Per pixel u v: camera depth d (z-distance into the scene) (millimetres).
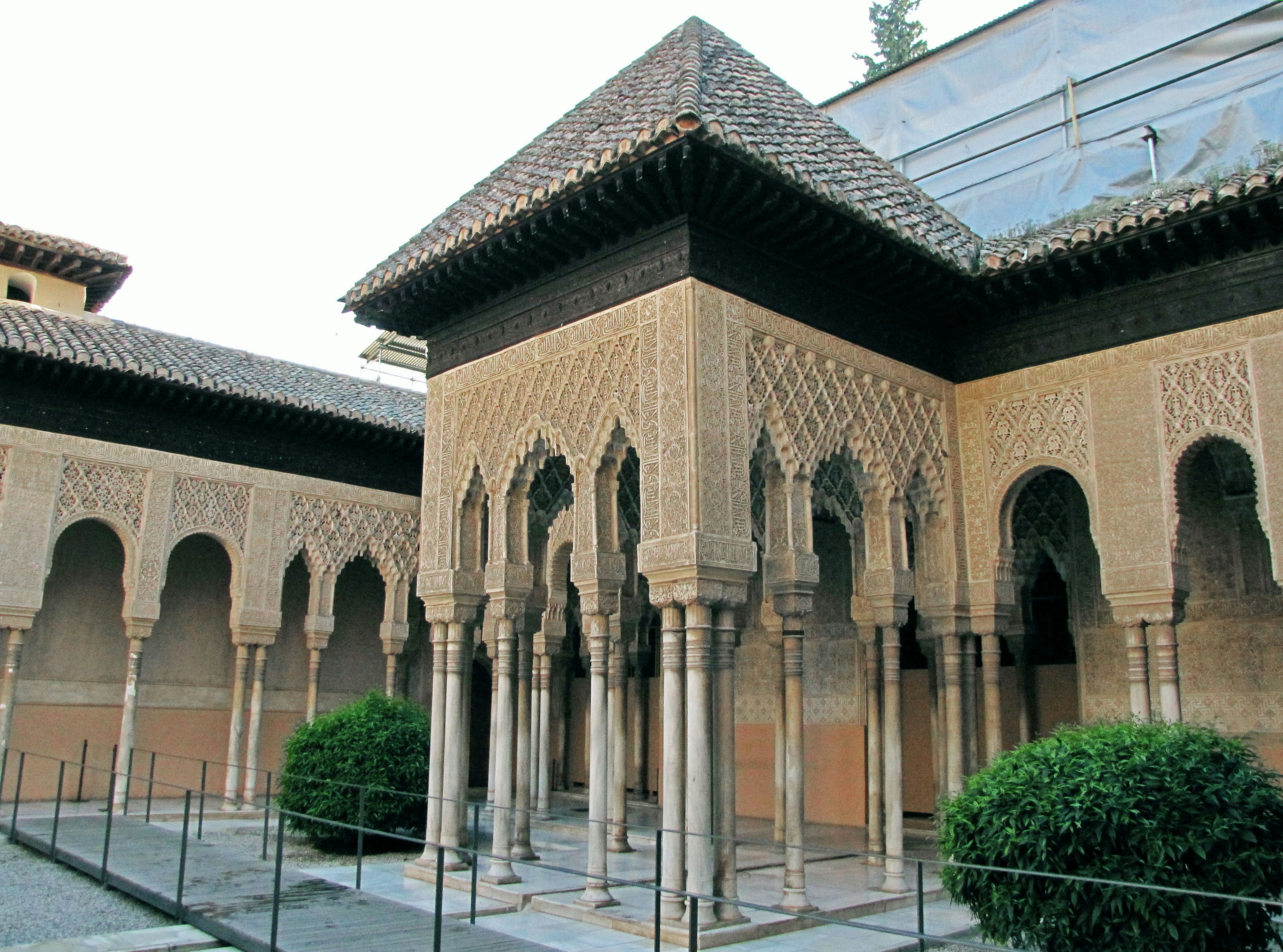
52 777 12531
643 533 6902
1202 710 8977
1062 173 11695
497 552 8398
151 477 12258
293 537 13430
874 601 8125
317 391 14156
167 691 13617
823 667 12234
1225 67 10688
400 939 5656
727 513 6758
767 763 12672
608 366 7457
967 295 8594
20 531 11227
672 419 6828
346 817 9750
